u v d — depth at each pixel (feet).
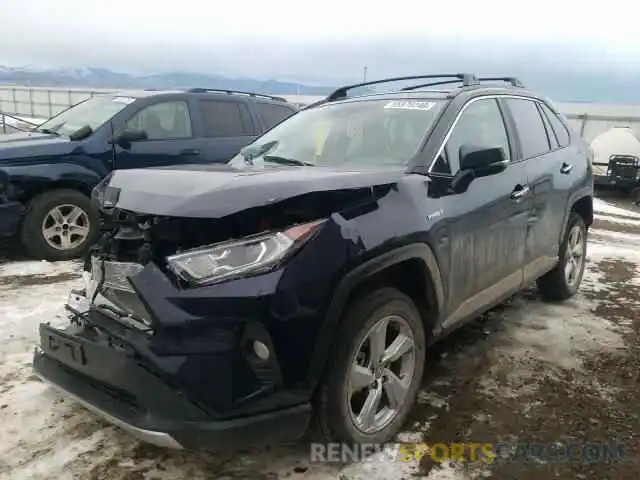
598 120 53.72
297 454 9.57
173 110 23.65
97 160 21.40
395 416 10.08
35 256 20.68
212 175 9.49
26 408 10.80
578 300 17.79
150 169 10.57
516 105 14.67
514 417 10.91
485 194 11.88
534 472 9.30
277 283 7.96
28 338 13.84
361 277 8.77
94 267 9.68
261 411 8.13
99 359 8.57
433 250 10.22
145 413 8.09
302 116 14.28
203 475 9.05
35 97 87.15
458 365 13.08
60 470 9.09
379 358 9.61
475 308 12.13
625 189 43.65
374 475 9.11
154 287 8.05
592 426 10.64
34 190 20.42
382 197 9.53
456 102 12.36
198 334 7.85
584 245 17.99
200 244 8.18
